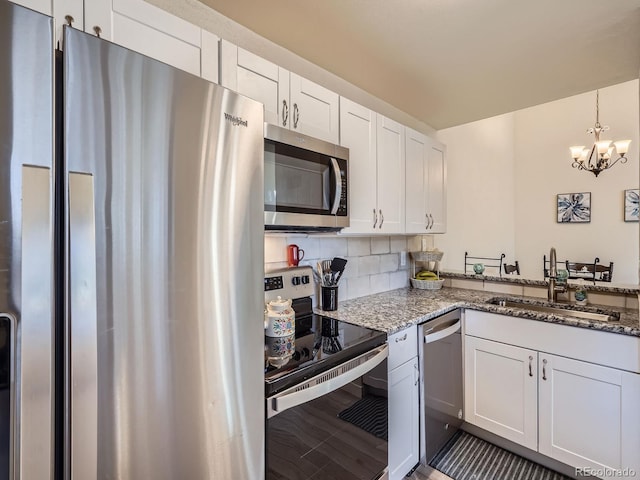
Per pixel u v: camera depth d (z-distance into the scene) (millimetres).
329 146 1532
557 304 2111
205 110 817
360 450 1350
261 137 963
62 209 603
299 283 1764
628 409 1550
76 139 613
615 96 4871
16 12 546
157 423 728
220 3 1455
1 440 545
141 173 701
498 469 1845
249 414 923
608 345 1604
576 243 5199
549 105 5414
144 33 992
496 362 1995
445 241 3762
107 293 649
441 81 2107
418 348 1784
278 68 1394
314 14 1510
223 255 857
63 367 602
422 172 2344
